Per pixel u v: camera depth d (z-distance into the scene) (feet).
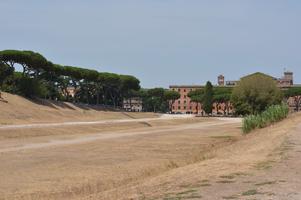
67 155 137.69
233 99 380.58
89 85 611.88
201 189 54.70
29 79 472.44
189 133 253.44
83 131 264.52
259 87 369.91
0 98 400.67
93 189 76.59
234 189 53.01
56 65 523.70
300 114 273.33
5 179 92.73
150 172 92.73
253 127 211.41
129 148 160.66
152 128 319.47
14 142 185.16
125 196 59.57
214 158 96.53
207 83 634.84
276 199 45.65
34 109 405.18
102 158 129.49
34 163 118.42
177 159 119.65
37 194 75.66
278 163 73.77
